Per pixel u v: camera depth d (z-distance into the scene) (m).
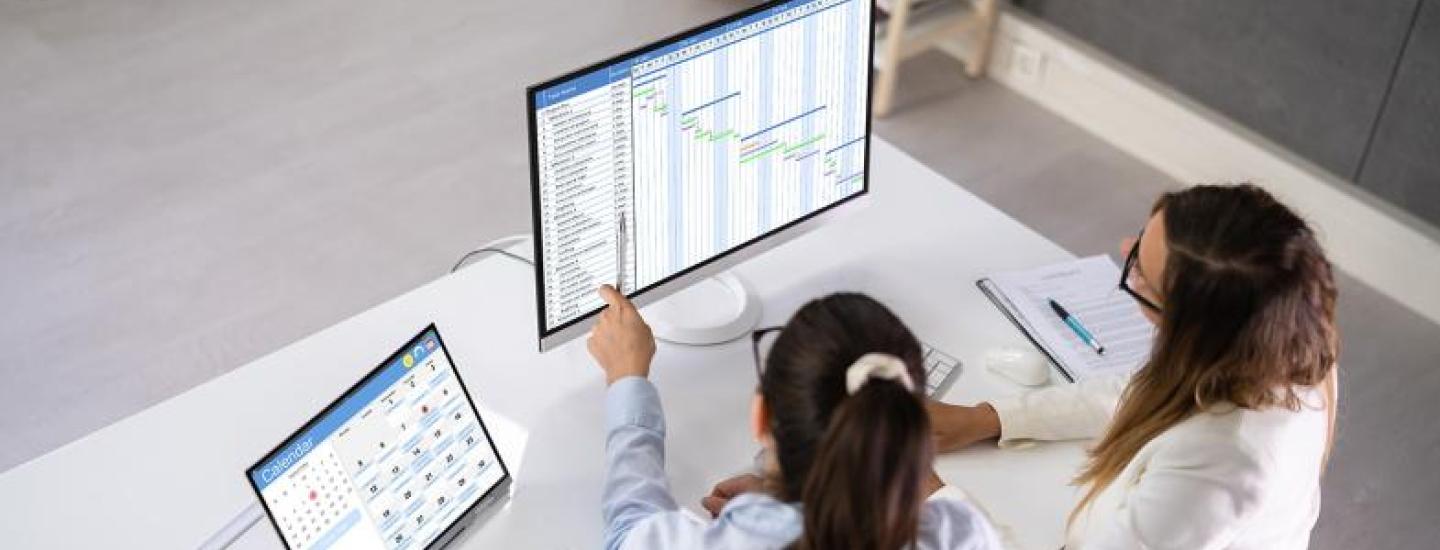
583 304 1.97
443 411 1.77
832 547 1.28
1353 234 3.50
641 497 1.68
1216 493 1.58
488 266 2.26
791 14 1.98
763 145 2.05
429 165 3.76
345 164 3.75
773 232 2.14
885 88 3.98
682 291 2.21
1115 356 2.12
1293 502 1.66
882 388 1.24
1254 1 3.54
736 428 1.98
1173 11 3.73
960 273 2.29
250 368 2.03
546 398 2.01
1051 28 4.04
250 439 1.92
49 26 4.27
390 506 1.70
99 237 3.47
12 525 1.78
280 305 3.29
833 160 2.16
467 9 4.43
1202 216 1.54
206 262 3.41
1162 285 1.59
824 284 2.25
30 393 3.04
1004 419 1.96
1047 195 3.76
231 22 4.33
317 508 1.62
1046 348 2.14
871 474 1.23
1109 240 3.61
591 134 1.85
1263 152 3.62
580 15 4.41
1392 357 3.28
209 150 3.78
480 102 4.01
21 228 3.48
